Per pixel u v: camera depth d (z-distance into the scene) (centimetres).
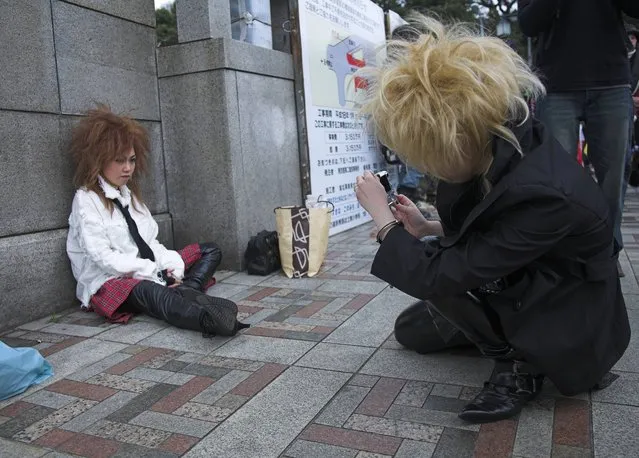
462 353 270
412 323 263
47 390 251
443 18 217
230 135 448
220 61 440
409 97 166
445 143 164
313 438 202
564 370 197
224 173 453
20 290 344
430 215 661
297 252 438
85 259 362
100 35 406
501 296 196
